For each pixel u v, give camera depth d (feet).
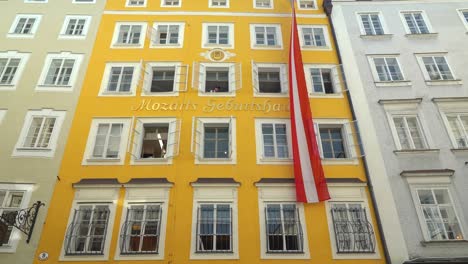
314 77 61.36
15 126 53.78
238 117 55.77
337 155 54.90
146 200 48.34
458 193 49.21
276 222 47.75
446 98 57.16
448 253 45.24
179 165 51.24
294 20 61.62
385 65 62.28
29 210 44.42
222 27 67.00
